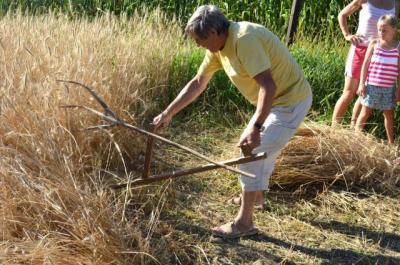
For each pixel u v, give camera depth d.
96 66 5.41
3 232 3.50
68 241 3.48
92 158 4.61
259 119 3.43
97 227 3.59
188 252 3.93
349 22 8.45
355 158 5.05
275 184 4.93
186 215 4.39
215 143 5.82
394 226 4.46
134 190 4.45
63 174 3.91
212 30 3.44
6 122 4.24
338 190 4.93
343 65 6.62
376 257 4.04
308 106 3.89
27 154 4.12
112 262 3.46
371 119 6.02
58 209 3.59
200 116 6.29
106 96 5.04
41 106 4.51
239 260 3.89
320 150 5.02
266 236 4.19
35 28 6.34
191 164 5.29
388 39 5.43
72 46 5.73
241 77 3.65
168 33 7.09
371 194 4.91
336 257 4.00
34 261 3.32
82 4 9.43
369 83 5.55
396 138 5.95
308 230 4.32
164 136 5.82
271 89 3.42
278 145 3.81
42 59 5.17
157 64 6.39
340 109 5.91
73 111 4.62
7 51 5.30
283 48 3.71
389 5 5.71
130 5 9.20
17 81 4.86
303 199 4.78
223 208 4.55
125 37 6.70
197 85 4.03
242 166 3.93
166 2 9.35
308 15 8.66
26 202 3.66
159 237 4.04
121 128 5.07
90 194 3.76
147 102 6.00
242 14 8.89
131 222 3.96
